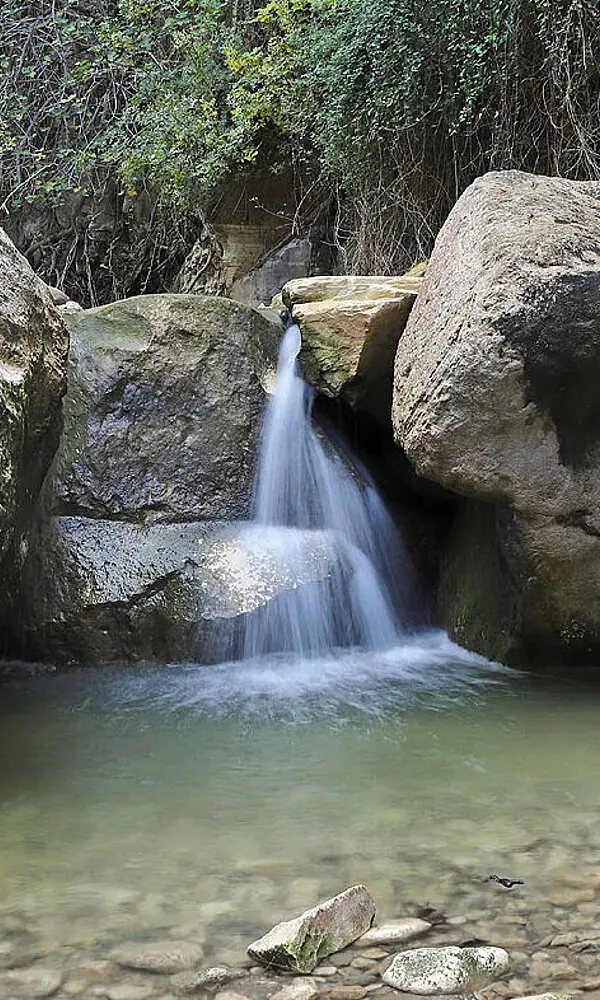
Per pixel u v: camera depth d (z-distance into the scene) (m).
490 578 4.83
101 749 3.49
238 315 5.61
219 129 9.81
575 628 4.38
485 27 6.35
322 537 5.27
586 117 6.02
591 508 4.11
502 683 4.40
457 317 4.02
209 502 5.32
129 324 5.42
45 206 12.66
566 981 1.90
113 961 2.00
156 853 2.57
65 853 2.57
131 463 5.18
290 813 2.85
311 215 10.18
